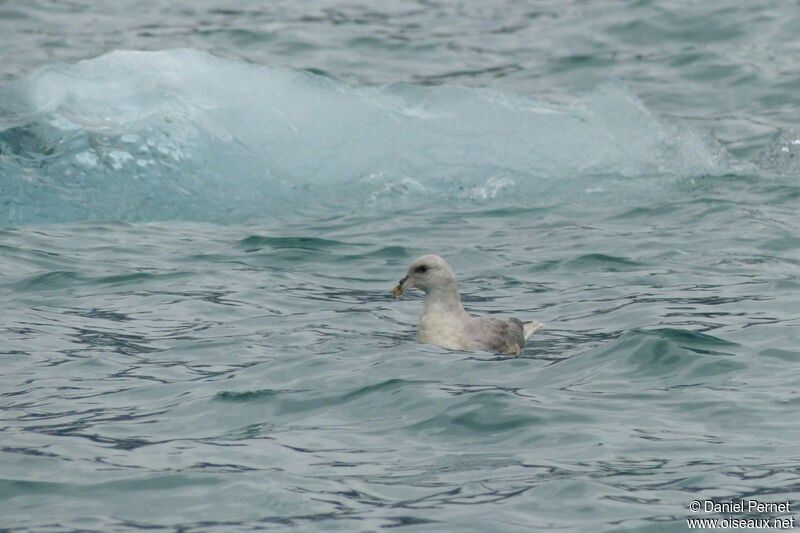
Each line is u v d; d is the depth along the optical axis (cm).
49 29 7312
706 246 3566
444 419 1952
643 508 1542
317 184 4784
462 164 4922
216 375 2294
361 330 2705
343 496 1611
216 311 2878
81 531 1502
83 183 4409
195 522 1531
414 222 4131
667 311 2766
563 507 1552
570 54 6819
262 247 3684
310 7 8175
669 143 5147
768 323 2583
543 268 3378
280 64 6569
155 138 4694
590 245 3653
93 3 8144
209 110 4975
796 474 1652
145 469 1733
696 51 6631
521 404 2009
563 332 2650
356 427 1938
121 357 2448
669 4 7456
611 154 5041
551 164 4959
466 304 2984
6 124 4728
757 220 3891
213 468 1733
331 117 5112
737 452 1759
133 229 3969
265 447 1836
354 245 3734
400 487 1644
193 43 7006
